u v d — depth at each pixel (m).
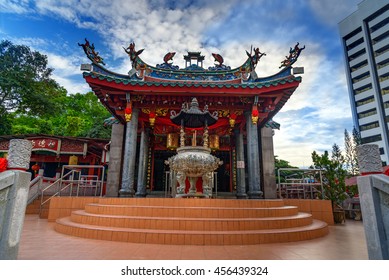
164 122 15.92
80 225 7.85
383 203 3.81
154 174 21.02
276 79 12.72
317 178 15.03
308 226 8.47
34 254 5.27
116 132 16.88
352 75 65.31
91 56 12.35
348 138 47.75
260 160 16.61
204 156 10.90
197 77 16.77
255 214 8.23
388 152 55.62
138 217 7.63
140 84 12.62
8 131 32.34
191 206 8.86
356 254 5.66
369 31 62.72
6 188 3.87
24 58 33.66
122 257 5.15
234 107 14.19
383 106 58.12
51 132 37.06
